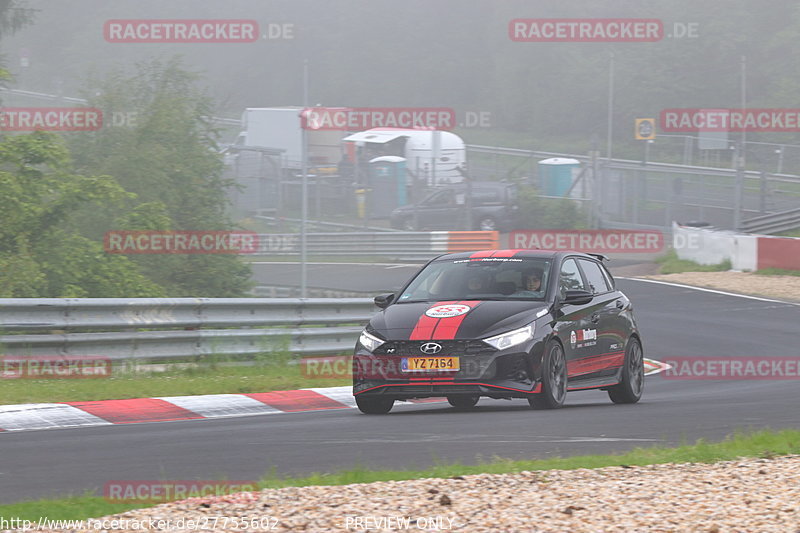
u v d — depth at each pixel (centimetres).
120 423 3722
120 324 4897
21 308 4628
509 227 16025
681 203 16112
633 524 1892
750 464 2553
